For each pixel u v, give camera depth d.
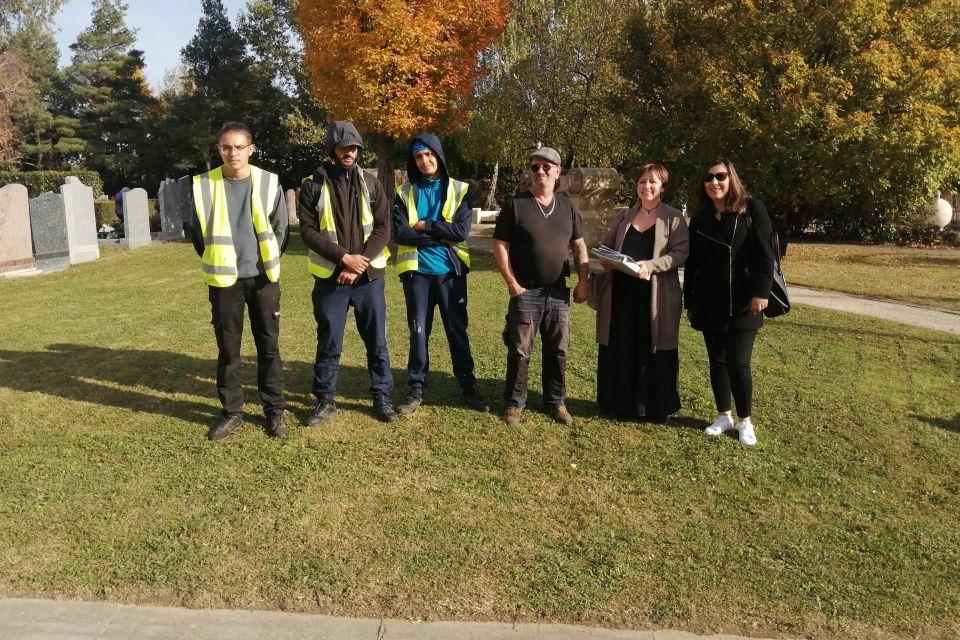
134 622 2.66
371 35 13.83
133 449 4.13
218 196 4.12
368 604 2.78
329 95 14.78
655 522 3.44
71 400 4.98
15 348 6.41
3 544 3.12
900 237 17.91
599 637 2.63
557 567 3.03
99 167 37.03
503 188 31.16
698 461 4.10
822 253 15.29
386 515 3.43
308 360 6.02
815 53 12.24
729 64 12.03
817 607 2.81
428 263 4.69
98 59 38.06
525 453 4.18
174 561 3.01
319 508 3.48
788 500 3.68
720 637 2.65
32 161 35.84
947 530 3.41
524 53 20.12
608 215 14.61
